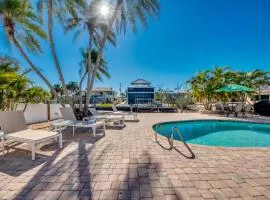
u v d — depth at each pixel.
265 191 2.55
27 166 3.45
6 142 4.91
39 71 8.85
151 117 12.37
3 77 7.16
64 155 4.09
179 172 3.17
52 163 3.60
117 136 6.11
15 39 8.41
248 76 16.50
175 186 2.68
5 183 2.78
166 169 3.29
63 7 9.31
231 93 16.38
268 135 8.51
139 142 5.27
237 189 2.60
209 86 16.48
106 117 8.33
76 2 9.30
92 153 4.24
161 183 2.77
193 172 3.17
